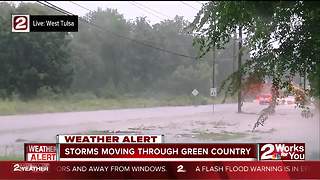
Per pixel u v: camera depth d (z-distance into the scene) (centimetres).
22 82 2869
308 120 1995
